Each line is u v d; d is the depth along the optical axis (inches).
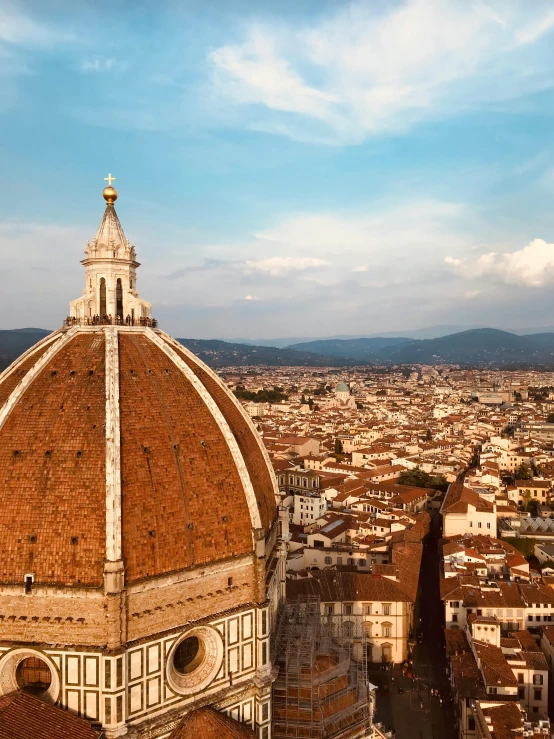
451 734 4431.6
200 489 2679.6
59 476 2453.2
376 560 6825.8
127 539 2396.7
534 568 7322.8
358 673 3331.7
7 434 2551.7
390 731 4451.3
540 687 4613.7
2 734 2170.3
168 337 3353.8
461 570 6289.4
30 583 2342.5
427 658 5511.8
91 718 2338.8
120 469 2461.9
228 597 2701.8
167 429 2714.1
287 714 2979.8
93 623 2329.0
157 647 2450.8
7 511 2407.7
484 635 5027.1
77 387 2696.9
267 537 3046.3
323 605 5383.9
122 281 3161.9
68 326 3134.8
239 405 3452.3
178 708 2518.5
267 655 2829.7
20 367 3083.2
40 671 2465.6
